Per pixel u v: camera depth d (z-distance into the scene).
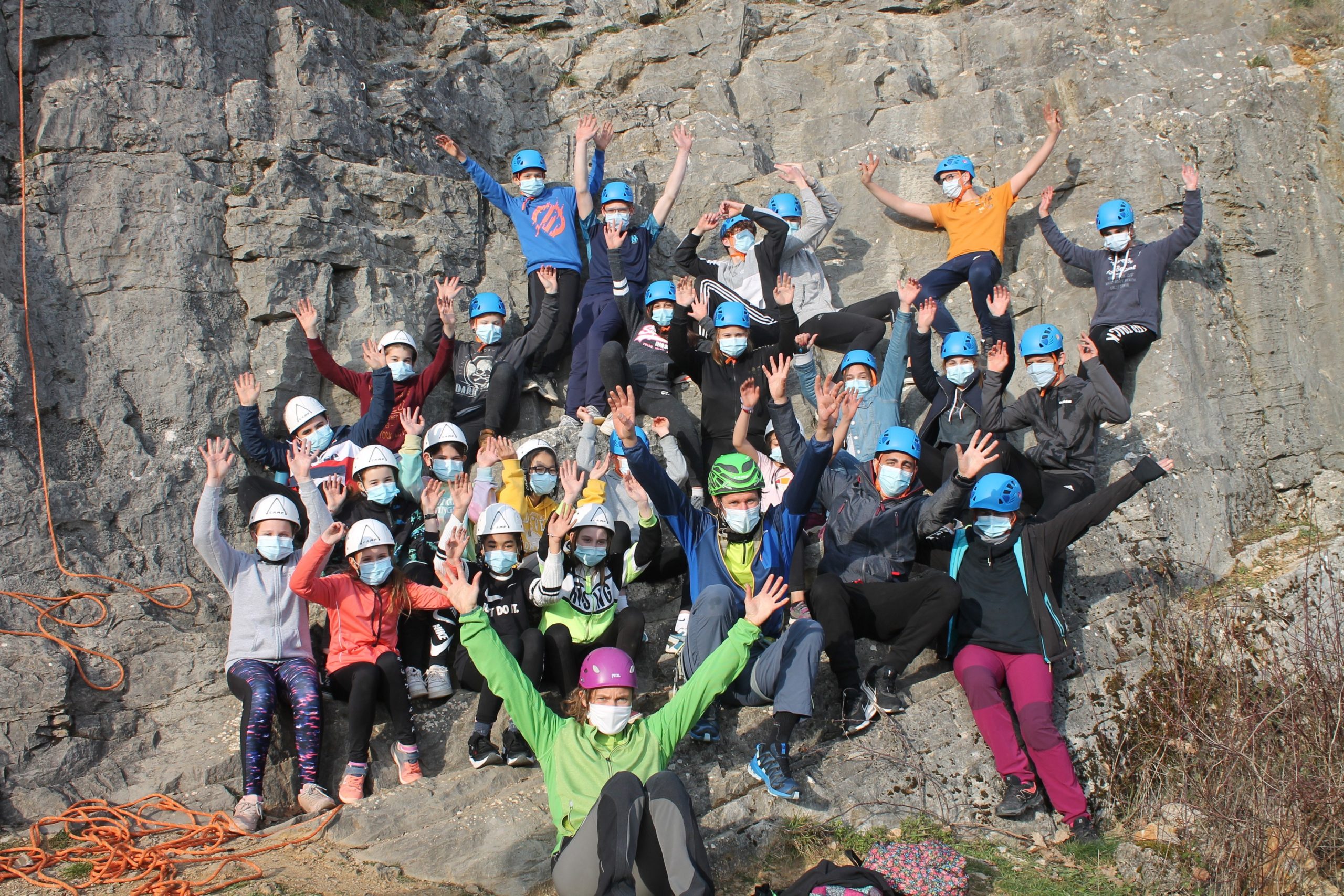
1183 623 6.62
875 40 12.49
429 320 8.51
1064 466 7.42
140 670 6.48
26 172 7.91
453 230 9.44
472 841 5.23
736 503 5.98
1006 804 5.79
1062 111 10.80
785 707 5.63
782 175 10.38
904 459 6.48
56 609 6.54
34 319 7.51
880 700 6.19
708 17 12.13
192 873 5.08
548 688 6.32
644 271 9.09
